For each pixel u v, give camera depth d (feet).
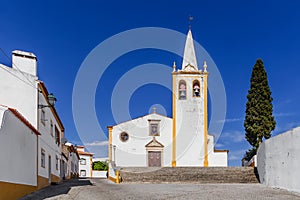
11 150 40.52
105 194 50.06
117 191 54.95
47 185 65.77
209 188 61.21
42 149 60.64
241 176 84.99
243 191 54.70
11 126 40.47
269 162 68.44
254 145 99.50
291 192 53.11
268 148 69.36
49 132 69.51
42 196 46.34
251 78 102.42
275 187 62.69
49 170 69.82
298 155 52.65
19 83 56.34
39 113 58.29
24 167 46.75
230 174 86.69
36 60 61.16
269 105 100.01
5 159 38.22
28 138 49.14
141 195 48.91
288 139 56.90
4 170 37.81
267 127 98.58
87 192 52.49
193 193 51.60
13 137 41.34
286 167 57.77
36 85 57.31
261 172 77.61
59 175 86.12
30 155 50.39
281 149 60.49
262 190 56.70
